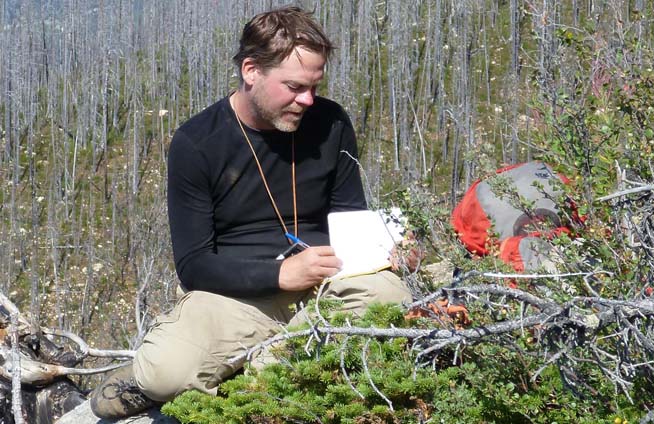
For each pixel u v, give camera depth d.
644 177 2.70
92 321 8.30
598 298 2.20
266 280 2.95
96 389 3.38
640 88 2.84
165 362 2.97
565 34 3.12
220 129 3.08
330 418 2.67
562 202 2.85
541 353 2.42
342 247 3.01
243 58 2.99
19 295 8.95
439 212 2.94
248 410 2.73
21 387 4.14
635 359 2.39
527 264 2.96
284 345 2.85
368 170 8.34
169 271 7.54
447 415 2.55
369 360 2.71
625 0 6.47
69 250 9.37
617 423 2.27
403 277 2.96
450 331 2.45
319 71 2.94
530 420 2.50
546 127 2.99
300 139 3.14
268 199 3.14
